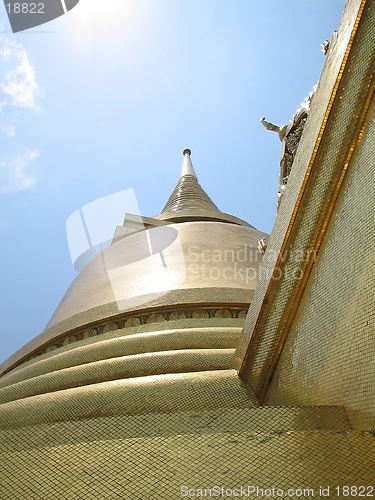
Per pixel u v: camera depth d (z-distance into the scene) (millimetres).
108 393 5148
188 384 5246
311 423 3586
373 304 3461
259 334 5266
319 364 4152
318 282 4445
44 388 6363
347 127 4215
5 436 3812
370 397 3320
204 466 3031
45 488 2936
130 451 3203
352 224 3988
